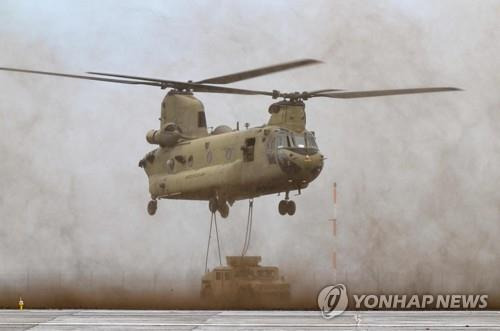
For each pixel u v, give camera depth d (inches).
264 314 3777.1
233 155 5285.4
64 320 3469.5
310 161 5029.5
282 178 5068.9
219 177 5310.0
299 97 5246.1
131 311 3969.0
